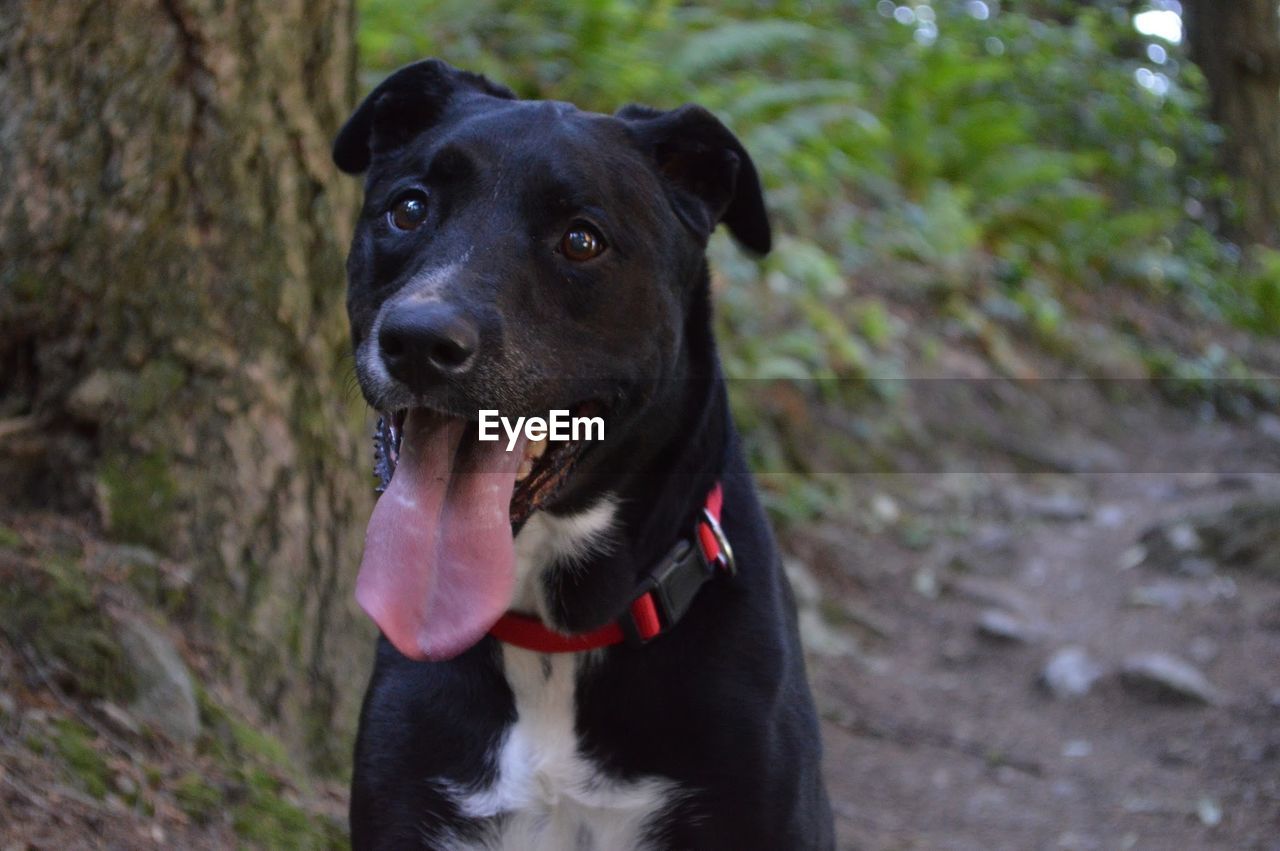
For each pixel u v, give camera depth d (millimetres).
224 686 3066
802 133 8047
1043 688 5188
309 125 3303
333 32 3352
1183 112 13398
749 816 2219
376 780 2270
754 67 9086
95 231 3104
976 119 10383
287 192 3268
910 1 11898
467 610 2092
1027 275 10023
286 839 2781
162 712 2840
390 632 2072
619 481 2262
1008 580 6363
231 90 3160
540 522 2246
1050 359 9453
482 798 2262
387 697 2293
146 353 3141
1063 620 5879
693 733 2215
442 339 2012
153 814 2621
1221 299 12469
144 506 3104
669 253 2354
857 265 8430
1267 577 5984
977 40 12211
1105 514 7258
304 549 3291
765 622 2309
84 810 2516
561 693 2258
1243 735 4703
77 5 3061
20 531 2984
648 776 2234
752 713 2223
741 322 6824
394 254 2289
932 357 8250
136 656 2855
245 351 3215
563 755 2250
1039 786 4441
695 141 2463
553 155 2236
